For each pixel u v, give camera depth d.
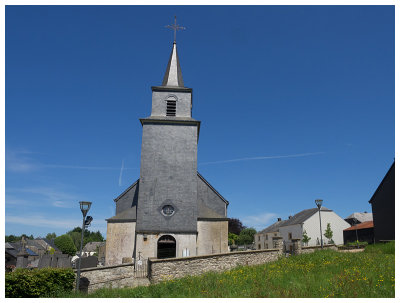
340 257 15.31
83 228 13.41
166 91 25.62
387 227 28.05
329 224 46.69
